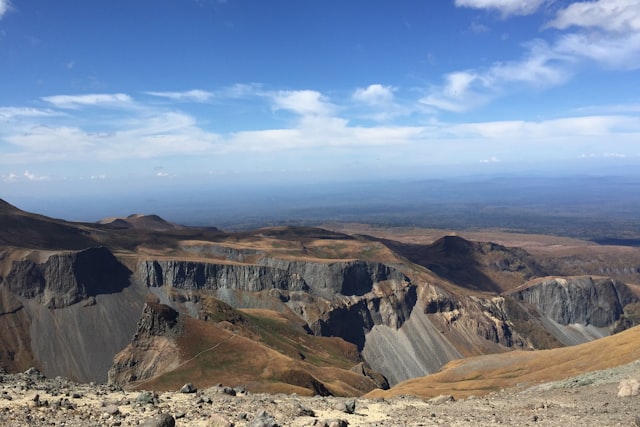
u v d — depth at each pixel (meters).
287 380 129.25
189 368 133.50
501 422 28.34
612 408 33.66
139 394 34.22
